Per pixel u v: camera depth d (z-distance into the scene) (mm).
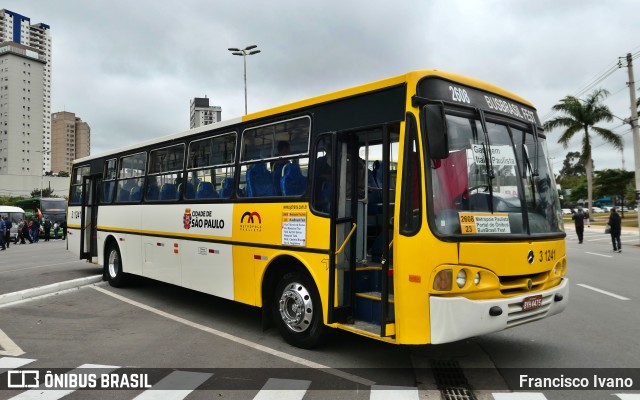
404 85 4918
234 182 6992
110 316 7762
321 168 5668
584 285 10883
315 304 5703
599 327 7008
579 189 75125
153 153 9203
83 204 11953
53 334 6676
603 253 19328
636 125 26094
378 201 6129
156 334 6656
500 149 5234
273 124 6457
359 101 5355
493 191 5031
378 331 5000
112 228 10445
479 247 4645
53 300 9062
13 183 74312
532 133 5770
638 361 5469
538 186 5551
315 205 5656
